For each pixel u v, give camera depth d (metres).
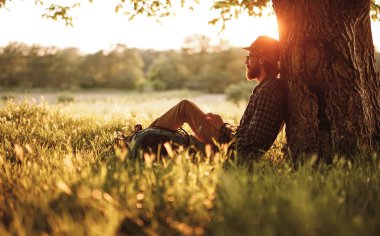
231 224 2.26
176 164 3.30
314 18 3.92
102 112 10.35
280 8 4.16
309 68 3.93
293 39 4.02
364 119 3.94
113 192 2.73
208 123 4.42
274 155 4.36
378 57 49.72
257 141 4.00
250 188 2.77
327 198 2.43
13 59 120.69
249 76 4.40
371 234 2.06
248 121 4.20
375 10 6.39
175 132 4.35
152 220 2.45
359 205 2.59
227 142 4.19
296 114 3.99
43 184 2.89
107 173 3.26
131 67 138.50
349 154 3.84
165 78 123.50
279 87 4.11
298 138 3.97
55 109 8.38
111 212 2.39
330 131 3.87
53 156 4.07
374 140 4.12
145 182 2.95
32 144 4.84
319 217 2.20
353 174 3.16
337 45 3.89
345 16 3.93
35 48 125.06
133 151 4.14
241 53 111.19
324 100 3.90
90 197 2.61
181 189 2.68
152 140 4.18
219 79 107.75
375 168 3.30
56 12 7.03
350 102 3.88
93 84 133.25
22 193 2.79
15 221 2.31
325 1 3.90
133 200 2.64
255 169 3.31
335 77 3.89
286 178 3.08
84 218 2.48
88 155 4.07
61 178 3.03
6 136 5.50
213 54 118.31
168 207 2.58
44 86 123.50
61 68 127.06
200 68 124.31
